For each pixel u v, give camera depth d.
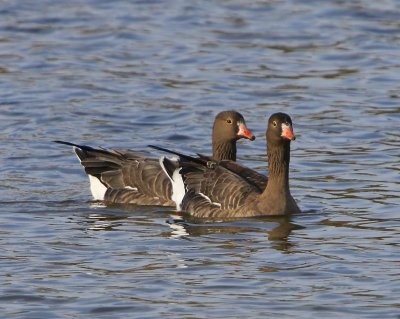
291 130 17.95
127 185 19.53
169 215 18.45
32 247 16.25
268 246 16.31
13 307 13.88
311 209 18.41
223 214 18.22
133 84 26.27
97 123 23.61
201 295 14.22
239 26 30.95
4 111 24.30
